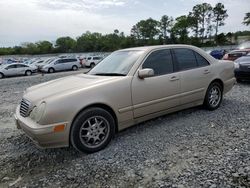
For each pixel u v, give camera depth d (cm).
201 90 476
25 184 276
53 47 10019
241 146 337
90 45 9838
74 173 293
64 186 268
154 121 460
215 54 3012
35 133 298
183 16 9581
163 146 352
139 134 401
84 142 333
